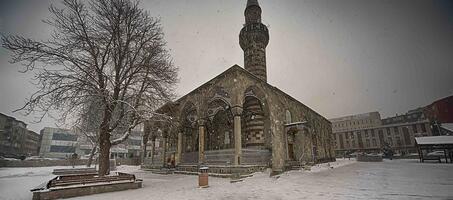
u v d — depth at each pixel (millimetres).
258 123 24938
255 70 32375
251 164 19938
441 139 32062
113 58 16062
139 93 16125
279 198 9344
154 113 16469
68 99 13938
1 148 47156
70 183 10797
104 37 15945
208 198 9734
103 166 14430
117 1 16438
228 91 20750
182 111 25672
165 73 17609
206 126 30234
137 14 17203
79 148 68500
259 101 25156
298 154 27047
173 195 10594
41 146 68500
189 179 17625
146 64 16625
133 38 16750
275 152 22000
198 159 22578
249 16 36812
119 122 15438
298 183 13562
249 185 13344
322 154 39281
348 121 90688
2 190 12680
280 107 26328
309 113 37031
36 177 20578
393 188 10992
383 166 26641
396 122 74938
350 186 11906
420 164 29203
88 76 14852
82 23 15164
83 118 16188
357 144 85938
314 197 9281
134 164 48562
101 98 14797
